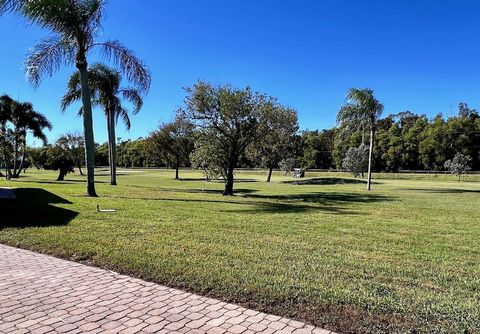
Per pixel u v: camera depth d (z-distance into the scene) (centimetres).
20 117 3391
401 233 830
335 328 346
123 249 619
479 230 883
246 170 6975
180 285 460
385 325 349
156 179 3981
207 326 351
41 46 1459
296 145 3841
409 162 7156
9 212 988
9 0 1195
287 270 518
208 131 1934
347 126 2636
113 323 357
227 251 621
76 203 1220
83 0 1377
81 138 5075
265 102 1930
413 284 475
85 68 1452
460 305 398
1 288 451
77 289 448
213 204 1334
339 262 570
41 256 600
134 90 2394
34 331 340
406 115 8350
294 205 1380
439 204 1510
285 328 347
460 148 6706
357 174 4325
